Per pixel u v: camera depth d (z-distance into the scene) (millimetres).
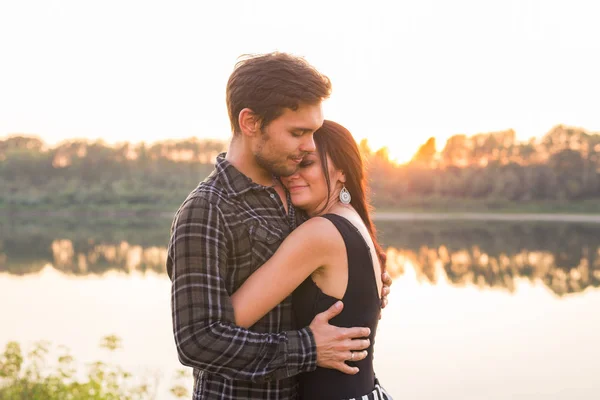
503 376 8883
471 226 51375
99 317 13180
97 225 61062
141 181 79750
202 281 1852
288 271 1917
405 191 73875
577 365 9500
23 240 41062
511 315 13742
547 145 73062
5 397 4859
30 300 16141
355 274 1982
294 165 1969
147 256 29734
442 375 8906
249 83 1916
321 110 1964
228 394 1944
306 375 2021
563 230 46594
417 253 27781
